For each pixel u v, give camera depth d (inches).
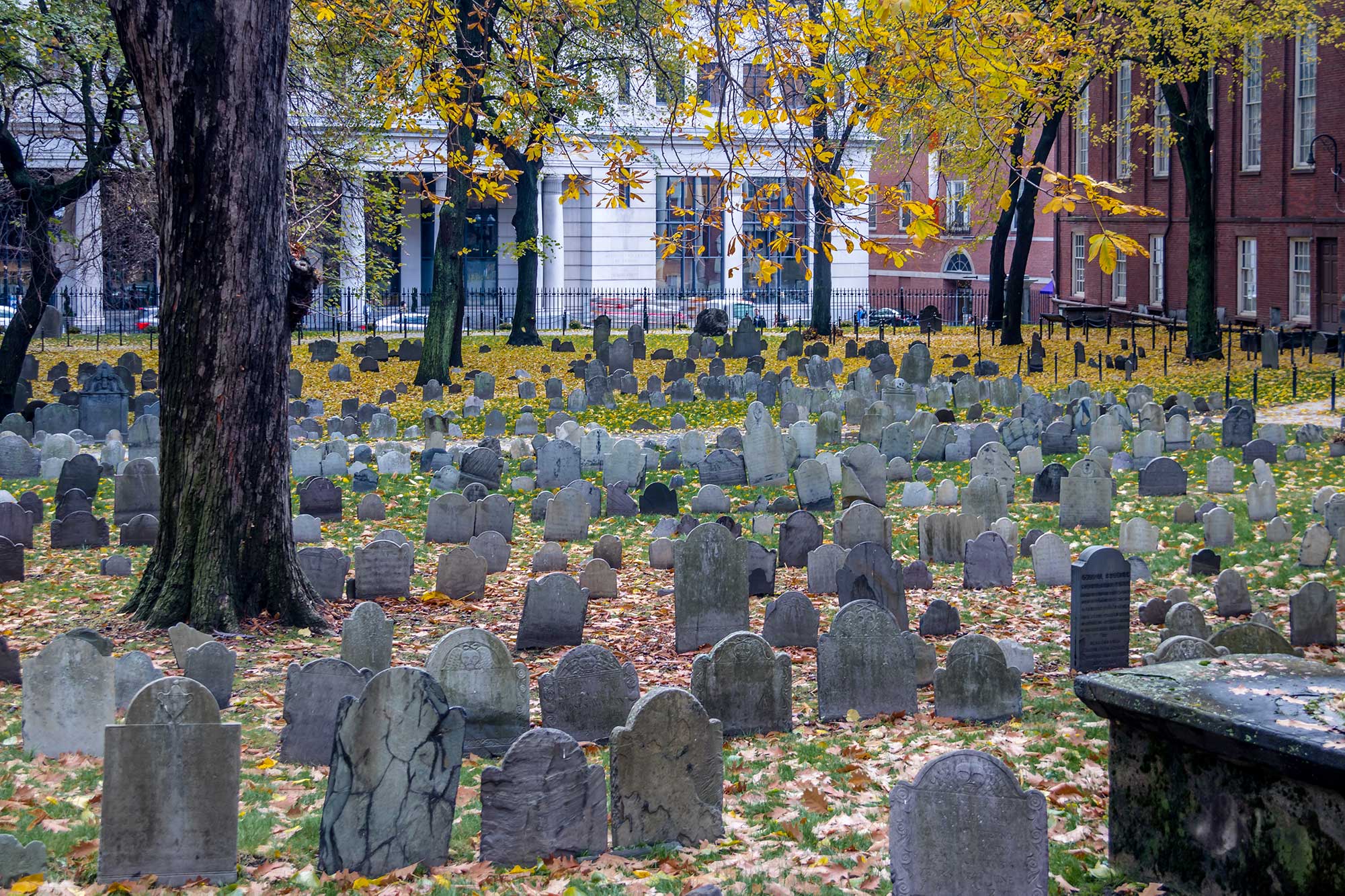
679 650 520.4
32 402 1186.6
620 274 2465.6
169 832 278.7
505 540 665.0
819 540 677.9
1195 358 1483.8
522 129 851.4
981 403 1228.5
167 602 518.6
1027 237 1695.4
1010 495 829.8
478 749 374.9
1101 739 366.9
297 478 927.0
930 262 2800.2
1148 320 1893.5
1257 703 248.1
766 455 896.9
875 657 416.2
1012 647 473.1
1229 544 675.4
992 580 614.9
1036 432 959.6
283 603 530.3
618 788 299.7
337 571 585.3
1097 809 307.3
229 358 516.1
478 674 374.0
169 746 278.1
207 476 518.9
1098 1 1258.0
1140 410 1069.1
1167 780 260.4
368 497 802.8
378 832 287.7
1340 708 243.0
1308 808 231.3
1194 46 1337.4
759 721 396.5
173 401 522.0
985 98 544.7
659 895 265.1
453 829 312.5
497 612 572.1
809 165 536.1
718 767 307.6
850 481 807.1
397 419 1235.2
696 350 1625.2
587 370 1462.8
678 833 304.3
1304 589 503.8
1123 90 1948.8
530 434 1114.1
